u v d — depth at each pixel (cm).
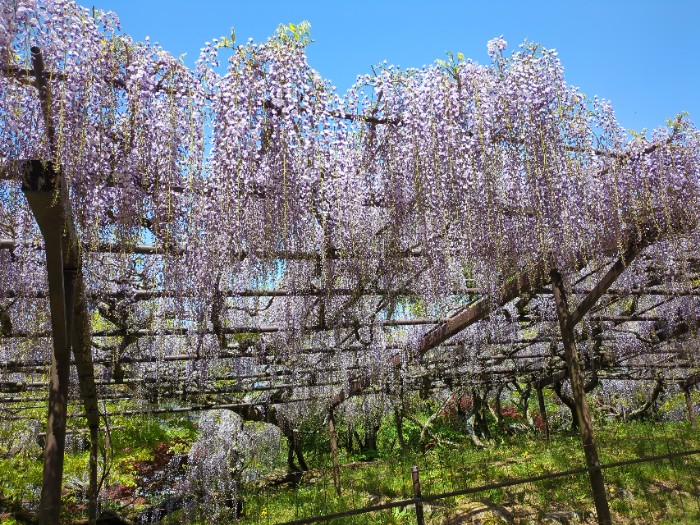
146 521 902
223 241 403
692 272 692
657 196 525
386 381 923
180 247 404
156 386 749
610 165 523
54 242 313
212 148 369
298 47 381
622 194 529
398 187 458
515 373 1142
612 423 1591
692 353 1073
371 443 1495
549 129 459
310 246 427
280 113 378
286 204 369
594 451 538
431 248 493
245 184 376
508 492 721
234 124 363
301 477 1095
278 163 382
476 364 1038
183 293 471
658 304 830
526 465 880
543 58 465
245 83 369
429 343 740
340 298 611
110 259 439
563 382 1510
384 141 444
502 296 582
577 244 523
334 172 416
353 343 787
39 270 468
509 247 508
